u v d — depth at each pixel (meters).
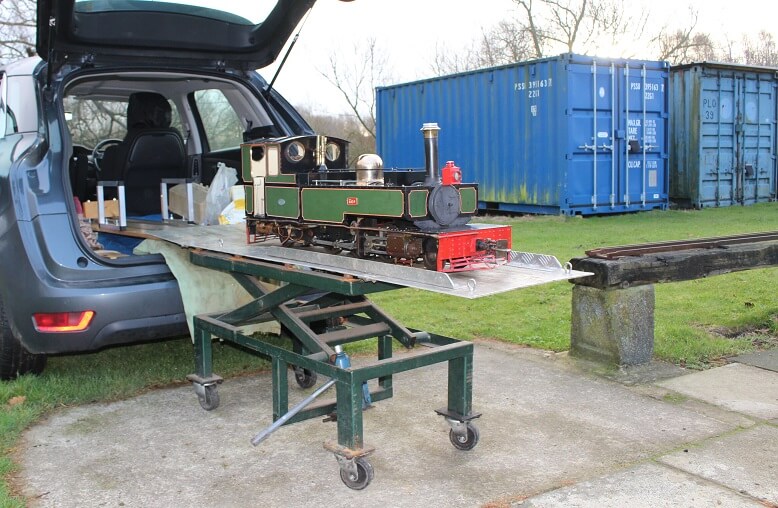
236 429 3.63
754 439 3.37
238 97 5.33
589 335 4.57
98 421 3.72
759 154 14.55
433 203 2.82
